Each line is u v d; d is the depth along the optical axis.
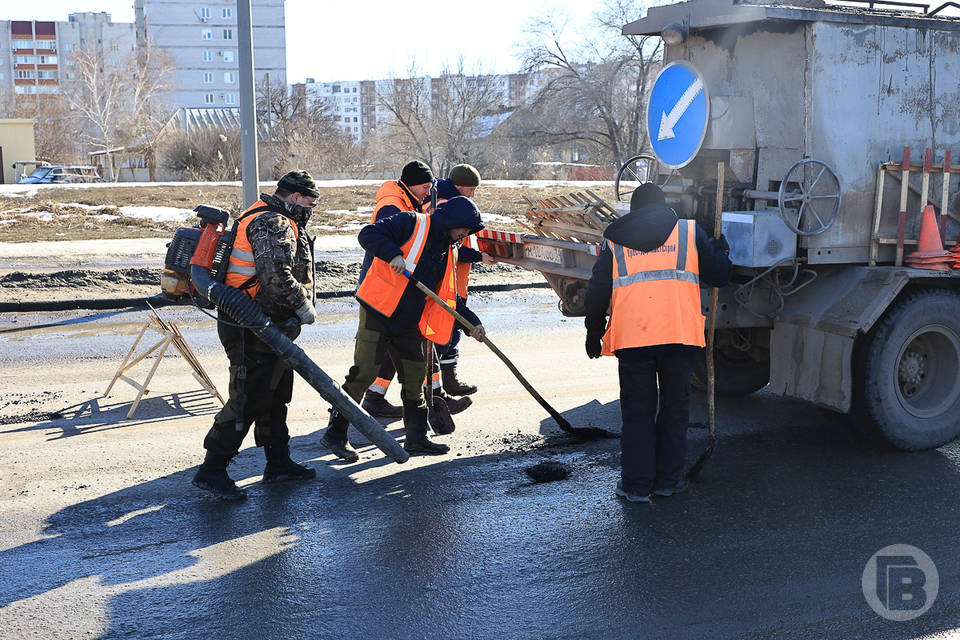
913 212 5.41
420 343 5.21
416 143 53.03
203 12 102.62
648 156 6.39
